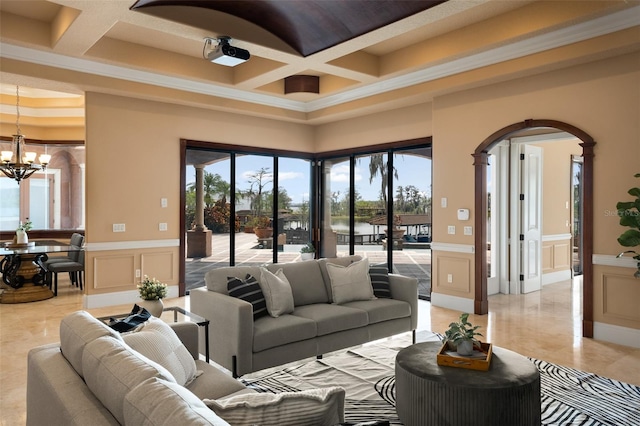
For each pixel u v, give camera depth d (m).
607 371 3.58
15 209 8.55
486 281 5.48
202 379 2.31
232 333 3.23
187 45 5.37
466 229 5.54
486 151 5.42
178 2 2.86
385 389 3.24
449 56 4.92
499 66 4.84
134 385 1.35
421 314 5.43
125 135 5.91
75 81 5.17
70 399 1.49
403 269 6.69
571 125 4.56
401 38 5.10
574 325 4.95
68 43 4.55
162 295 3.16
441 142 5.79
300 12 2.94
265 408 1.38
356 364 3.72
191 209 6.70
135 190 6.02
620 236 4.00
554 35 4.32
